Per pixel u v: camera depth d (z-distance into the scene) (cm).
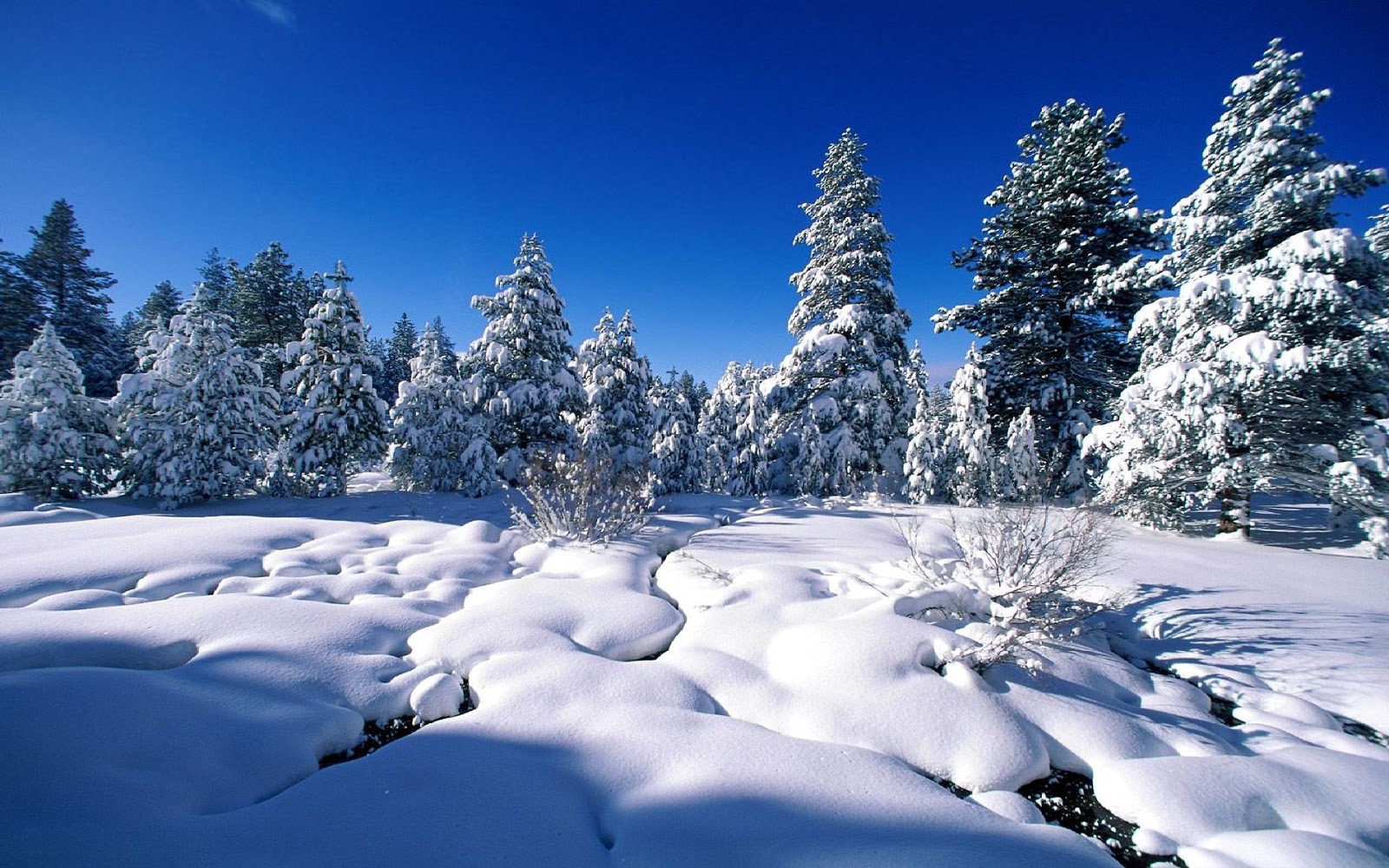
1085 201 1638
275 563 591
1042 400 1577
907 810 245
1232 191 1135
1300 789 278
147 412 1346
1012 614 448
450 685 359
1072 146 1623
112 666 347
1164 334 1162
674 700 343
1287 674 433
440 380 2092
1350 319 986
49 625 377
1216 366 1022
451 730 302
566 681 356
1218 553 846
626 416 1767
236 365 1420
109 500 1295
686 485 1847
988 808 266
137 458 1281
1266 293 970
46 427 1238
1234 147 1161
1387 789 278
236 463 1388
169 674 326
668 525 960
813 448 1559
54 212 2944
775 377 1852
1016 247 1745
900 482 1694
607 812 246
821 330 1708
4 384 1285
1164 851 248
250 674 339
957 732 318
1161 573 718
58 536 713
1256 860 235
